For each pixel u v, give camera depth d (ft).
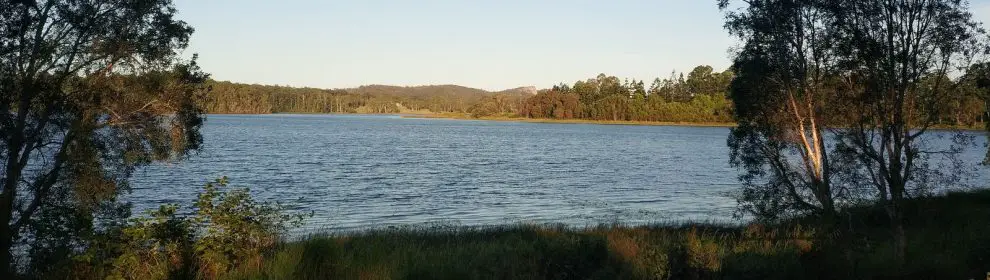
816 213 61.62
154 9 49.21
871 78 43.39
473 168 162.81
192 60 51.80
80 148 45.44
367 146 246.88
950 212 66.03
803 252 40.91
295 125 464.24
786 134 63.98
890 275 37.06
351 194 107.24
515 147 261.65
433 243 49.34
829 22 50.11
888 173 44.75
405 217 84.28
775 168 65.51
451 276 31.89
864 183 56.75
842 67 46.70
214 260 31.37
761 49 61.00
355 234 56.18
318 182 123.44
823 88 57.52
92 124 46.57
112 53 47.52
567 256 35.47
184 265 31.32
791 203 63.77
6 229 30.48
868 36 43.34
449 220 81.30
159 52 49.26
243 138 279.49
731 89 66.54
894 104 42.70
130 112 48.80
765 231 59.72
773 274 34.76
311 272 32.83
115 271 29.19
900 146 43.01
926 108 46.11
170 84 50.24
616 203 100.89
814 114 60.03
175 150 51.78
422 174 143.54
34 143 46.65
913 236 50.08
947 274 36.70
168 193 98.78
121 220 48.96
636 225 72.69
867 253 41.57
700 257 36.52
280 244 37.40
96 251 30.17
